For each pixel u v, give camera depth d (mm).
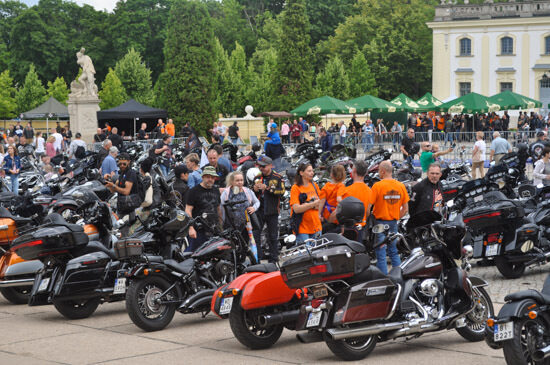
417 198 10789
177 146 24109
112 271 9719
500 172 13344
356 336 7301
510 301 6664
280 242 12969
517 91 64312
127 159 12336
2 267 10617
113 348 8141
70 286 9406
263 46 87000
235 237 9633
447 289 7848
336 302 7273
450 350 7707
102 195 15477
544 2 63000
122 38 83625
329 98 35469
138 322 8742
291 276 7254
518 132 32469
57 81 73125
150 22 87625
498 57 64750
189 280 9047
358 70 70312
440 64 66750
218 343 8273
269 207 11422
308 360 7473
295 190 10391
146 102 73688
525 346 6590
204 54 53750
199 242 10320
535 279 11344
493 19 64375
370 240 8367
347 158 18156
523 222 11297
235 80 66562
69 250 9633
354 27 77625
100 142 33156
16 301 10906
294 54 55219
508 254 11227
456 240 7879
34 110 46656
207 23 54188
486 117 47156
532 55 63625
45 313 10242
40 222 12383
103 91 71188
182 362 7512
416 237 8047
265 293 7863
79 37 85000
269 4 105500
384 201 9664
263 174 11523
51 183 18188
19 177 21891
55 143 30531
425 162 17953
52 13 85188
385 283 7406
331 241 7344
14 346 8359
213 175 10391
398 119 44875
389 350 7762
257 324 7996
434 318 7699
